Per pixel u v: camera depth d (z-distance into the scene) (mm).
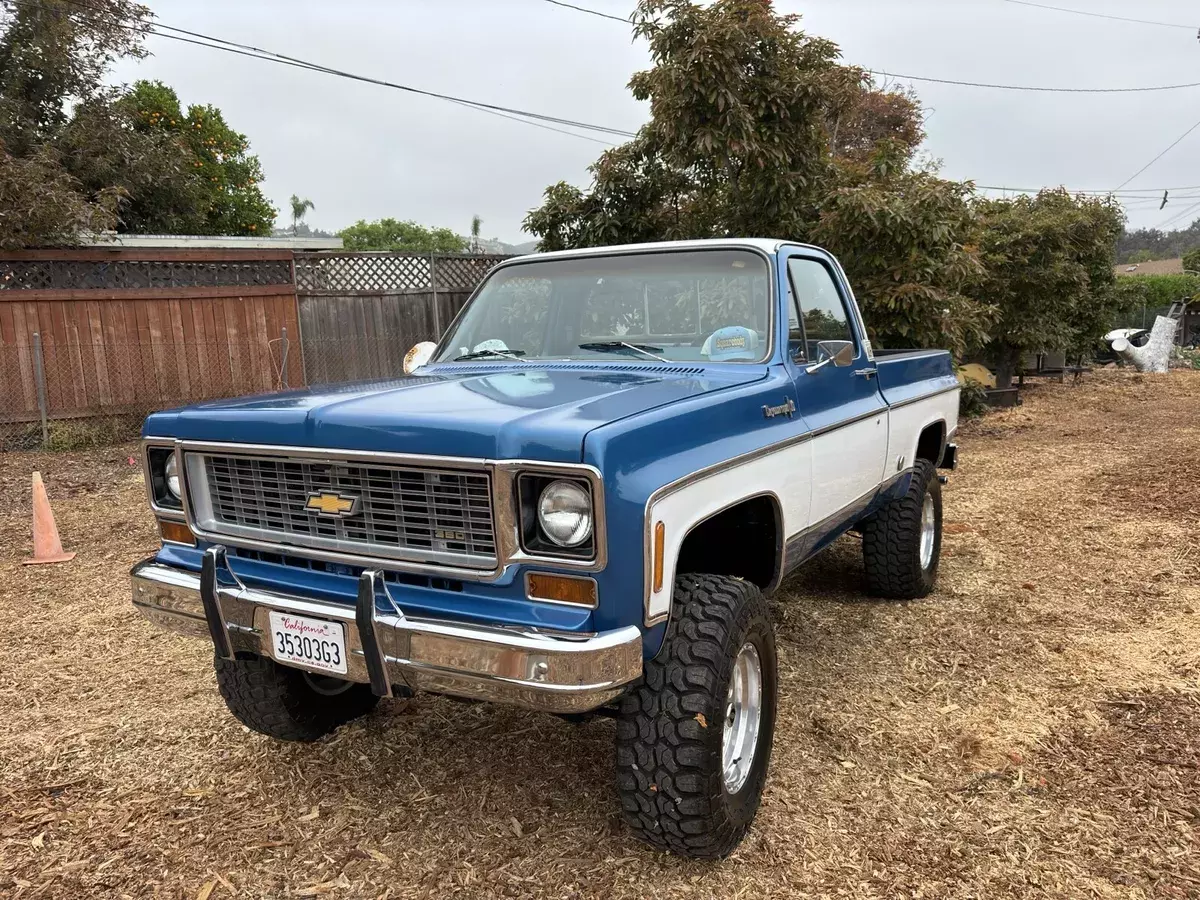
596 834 2828
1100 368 22656
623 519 2170
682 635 2498
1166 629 4508
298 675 3316
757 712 2816
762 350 3314
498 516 2205
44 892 2586
